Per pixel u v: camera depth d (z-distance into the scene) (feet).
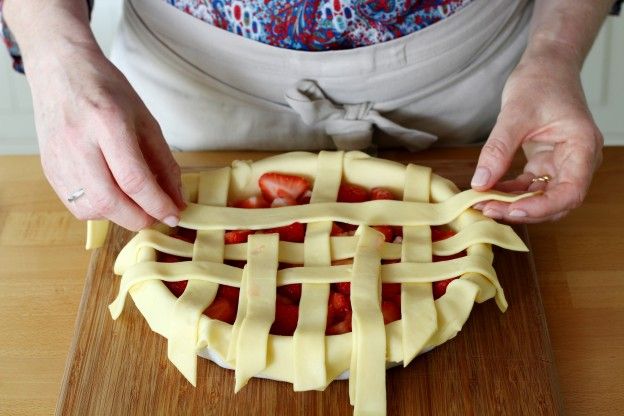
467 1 3.87
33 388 3.30
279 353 3.04
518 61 4.20
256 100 4.17
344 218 3.46
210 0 3.82
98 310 3.49
